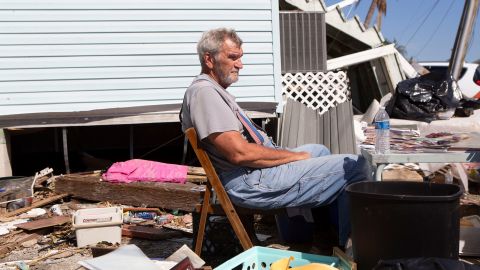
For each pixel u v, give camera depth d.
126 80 6.77
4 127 6.49
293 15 7.52
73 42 6.62
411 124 6.95
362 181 2.99
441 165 5.89
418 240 2.47
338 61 8.54
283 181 3.23
